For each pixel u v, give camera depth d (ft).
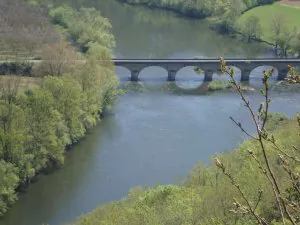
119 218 214.07
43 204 325.62
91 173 363.56
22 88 449.48
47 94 370.32
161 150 401.08
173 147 406.82
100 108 449.48
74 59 499.10
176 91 545.85
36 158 351.46
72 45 625.82
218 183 220.64
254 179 193.26
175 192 241.35
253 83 583.17
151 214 208.33
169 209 206.49
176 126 447.01
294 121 350.84
